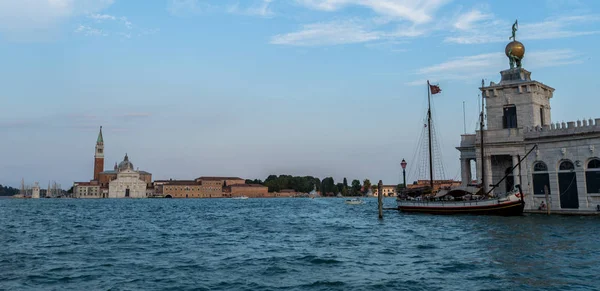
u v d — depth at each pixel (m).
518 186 59.03
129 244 38.69
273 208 131.88
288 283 22.56
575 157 58.91
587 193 57.72
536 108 68.50
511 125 69.62
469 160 76.31
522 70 70.69
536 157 63.81
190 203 198.75
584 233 39.81
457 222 53.94
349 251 33.16
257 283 22.62
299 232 49.19
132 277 24.28
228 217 82.69
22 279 23.89
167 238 43.59
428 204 70.38
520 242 35.06
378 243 37.56
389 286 21.53
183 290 21.34
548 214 60.16
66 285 22.48
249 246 36.97
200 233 48.84
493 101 71.25
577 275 23.02
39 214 98.56
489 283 21.75
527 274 23.45
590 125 57.19
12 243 39.78
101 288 21.81
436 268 25.72
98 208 139.00
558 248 31.80
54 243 39.62
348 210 109.31
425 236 41.41
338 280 22.97
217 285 22.30
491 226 47.69
